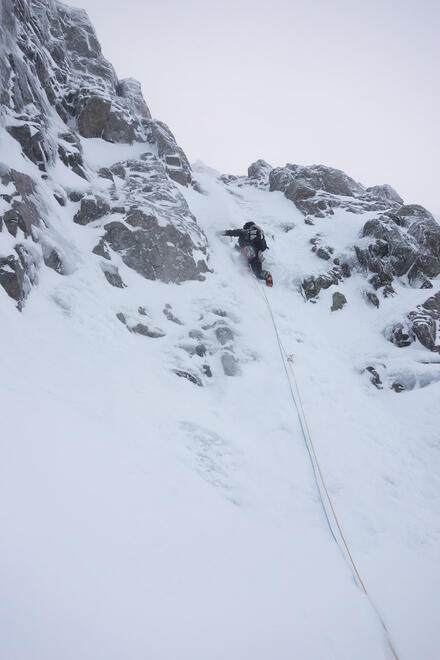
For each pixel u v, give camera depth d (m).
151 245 6.86
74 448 2.54
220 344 5.76
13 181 5.27
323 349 6.67
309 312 7.68
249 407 4.96
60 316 4.83
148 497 2.57
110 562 1.79
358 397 5.73
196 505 2.89
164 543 2.20
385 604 2.94
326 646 2.21
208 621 1.82
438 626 2.90
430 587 3.26
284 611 2.28
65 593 1.47
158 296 6.41
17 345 3.72
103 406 3.68
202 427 4.16
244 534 2.90
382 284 8.08
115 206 7.25
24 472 1.97
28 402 2.76
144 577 1.84
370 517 3.89
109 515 2.11
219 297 6.83
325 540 3.45
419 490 4.42
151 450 3.39
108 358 4.60
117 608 1.57
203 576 2.13
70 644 1.30
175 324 6.05
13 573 1.41
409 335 6.85
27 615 1.30
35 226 5.38
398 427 5.29
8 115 6.45
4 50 6.73
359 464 4.50
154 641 1.53
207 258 7.77
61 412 2.98
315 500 3.91
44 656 1.21
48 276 5.27
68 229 6.23
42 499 1.88
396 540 3.72
